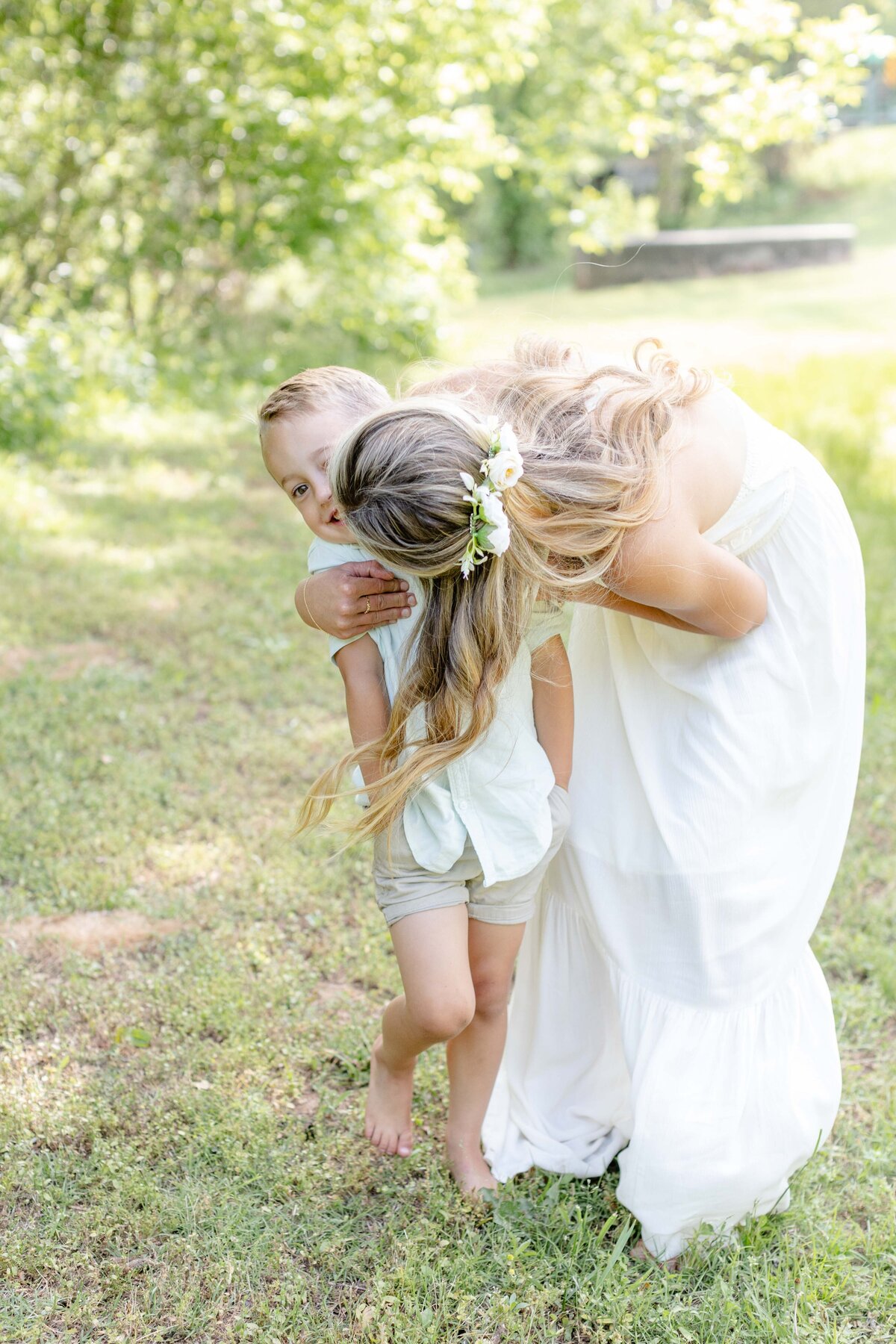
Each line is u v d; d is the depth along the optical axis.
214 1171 2.16
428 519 1.73
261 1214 2.08
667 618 1.95
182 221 10.52
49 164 9.91
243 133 9.95
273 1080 2.38
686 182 25.30
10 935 2.82
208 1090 2.32
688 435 1.91
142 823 3.29
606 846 2.07
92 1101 2.29
